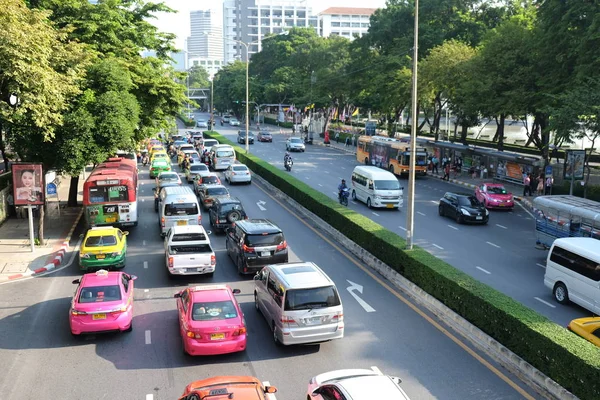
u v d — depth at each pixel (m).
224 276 22.02
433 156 53.94
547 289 20.58
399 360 14.79
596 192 36.59
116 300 16.03
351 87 77.06
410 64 62.50
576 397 12.27
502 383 13.58
